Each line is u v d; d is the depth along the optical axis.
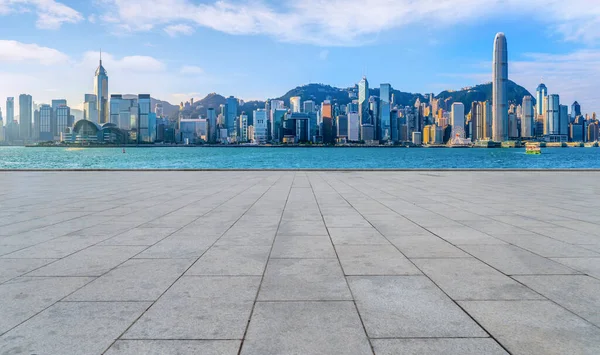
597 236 7.37
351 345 3.27
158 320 3.75
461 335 3.45
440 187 17.47
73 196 14.20
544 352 3.17
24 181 21.16
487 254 6.08
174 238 7.27
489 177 23.92
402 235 7.47
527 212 10.30
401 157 167.75
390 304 4.12
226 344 3.29
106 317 3.81
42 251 6.33
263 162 114.38
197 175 25.95
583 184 18.97
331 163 112.06
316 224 8.64
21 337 3.41
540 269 5.30
